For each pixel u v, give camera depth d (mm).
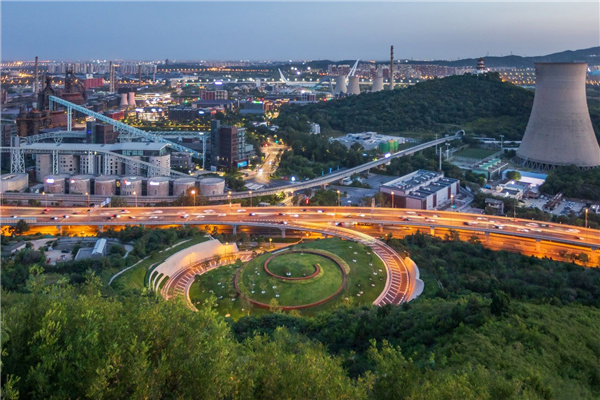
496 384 74000
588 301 171000
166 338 63594
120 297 141125
